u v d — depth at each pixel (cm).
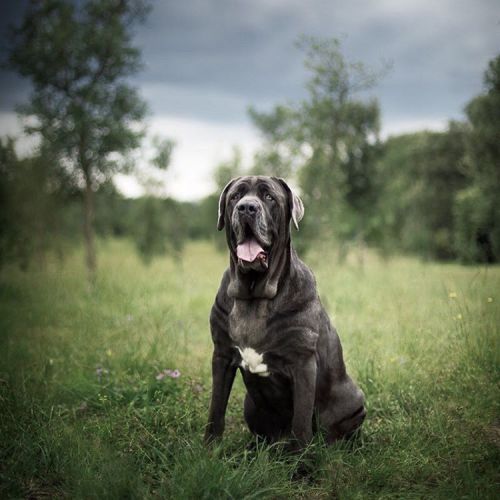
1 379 434
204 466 293
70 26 1078
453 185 3095
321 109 1453
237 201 344
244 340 332
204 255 2311
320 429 362
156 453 337
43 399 419
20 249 1180
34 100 1113
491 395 416
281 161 1923
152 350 525
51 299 831
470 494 287
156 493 290
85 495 284
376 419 423
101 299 829
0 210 1149
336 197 1533
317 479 321
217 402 349
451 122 3152
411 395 437
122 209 1692
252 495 279
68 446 332
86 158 1128
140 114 1159
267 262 329
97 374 465
